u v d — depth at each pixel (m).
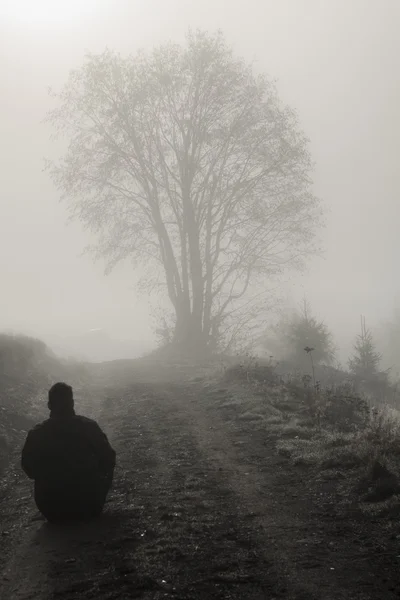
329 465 8.70
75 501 6.93
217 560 5.77
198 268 32.78
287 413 12.41
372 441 9.09
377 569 5.44
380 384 22.28
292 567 5.57
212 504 7.50
